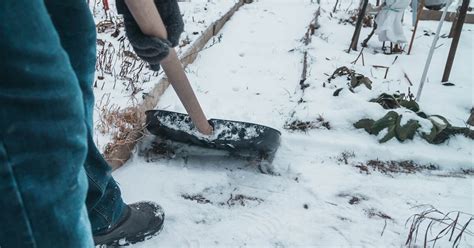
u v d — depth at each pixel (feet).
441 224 6.15
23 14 1.74
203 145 6.97
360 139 7.97
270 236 5.82
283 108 8.97
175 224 5.94
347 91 8.97
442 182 7.12
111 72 9.27
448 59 10.08
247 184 6.88
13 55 1.72
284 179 7.02
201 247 5.58
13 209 1.89
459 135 8.05
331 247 5.69
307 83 9.75
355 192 6.77
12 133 1.79
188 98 5.86
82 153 2.07
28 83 1.78
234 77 10.55
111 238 5.20
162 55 4.22
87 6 3.80
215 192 6.66
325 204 6.48
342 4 18.19
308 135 8.00
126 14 4.10
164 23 4.45
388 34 11.46
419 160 7.55
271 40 13.37
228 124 6.97
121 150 6.91
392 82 9.95
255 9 17.11
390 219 6.24
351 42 12.48
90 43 3.93
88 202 4.57
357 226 6.07
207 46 12.66
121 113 7.43
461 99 9.39
